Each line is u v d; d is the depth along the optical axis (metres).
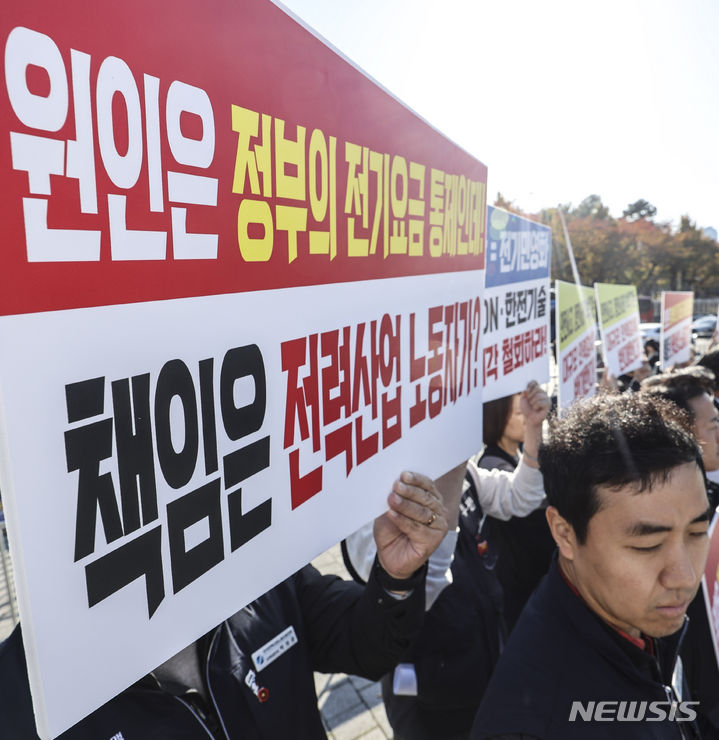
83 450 0.54
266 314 0.79
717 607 1.52
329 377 0.94
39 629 0.51
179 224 0.64
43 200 0.49
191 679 1.04
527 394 2.41
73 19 0.51
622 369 4.51
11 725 0.81
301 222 0.85
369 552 1.56
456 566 1.92
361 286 1.02
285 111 0.80
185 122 0.64
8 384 0.48
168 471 0.64
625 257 45.59
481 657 1.89
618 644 1.10
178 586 0.66
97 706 0.56
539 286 2.80
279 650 1.21
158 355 0.62
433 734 1.96
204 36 0.66
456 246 1.40
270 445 0.81
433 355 1.31
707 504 1.09
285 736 1.14
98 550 0.56
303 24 0.83
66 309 0.52
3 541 3.45
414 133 1.17
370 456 1.07
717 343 6.08
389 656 1.25
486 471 2.47
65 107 0.51
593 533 1.10
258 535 0.79
